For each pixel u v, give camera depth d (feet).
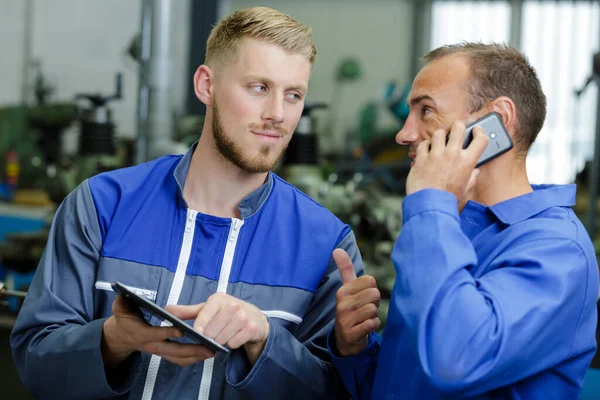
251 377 4.23
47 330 4.43
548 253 3.77
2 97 25.44
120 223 4.64
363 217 8.71
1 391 8.02
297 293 4.63
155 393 4.39
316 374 4.42
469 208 4.16
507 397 3.90
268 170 4.50
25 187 16.93
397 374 4.07
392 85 13.23
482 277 3.76
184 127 10.71
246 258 4.62
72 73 26.78
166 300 4.53
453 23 37.83
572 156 31.35
